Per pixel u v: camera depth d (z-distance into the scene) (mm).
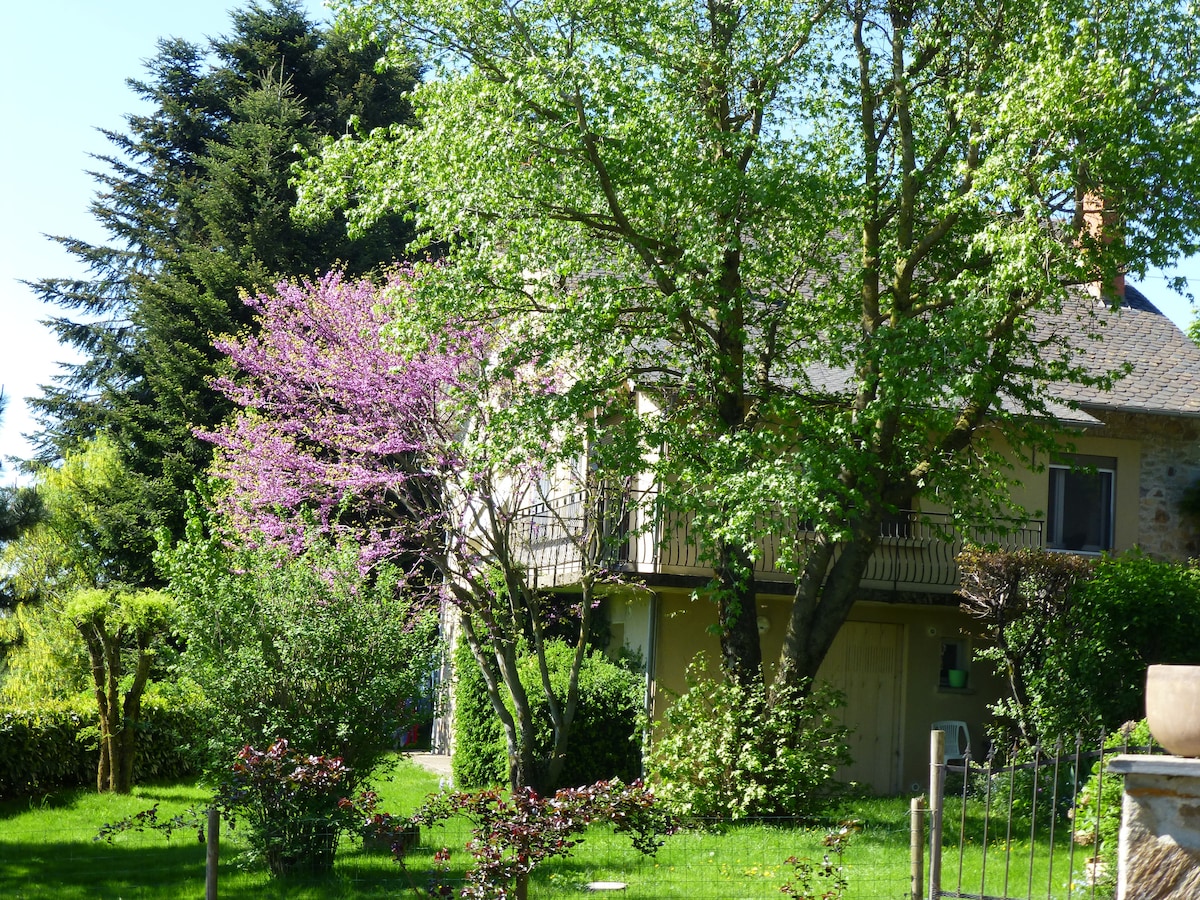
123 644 19656
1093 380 15375
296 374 17797
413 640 12680
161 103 38438
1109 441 20859
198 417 29516
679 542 18219
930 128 15961
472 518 17578
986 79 14188
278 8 36781
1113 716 14367
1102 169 12695
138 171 40656
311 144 31984
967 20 14930
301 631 11883
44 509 12273
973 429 15477
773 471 13359
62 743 17203
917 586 19359
